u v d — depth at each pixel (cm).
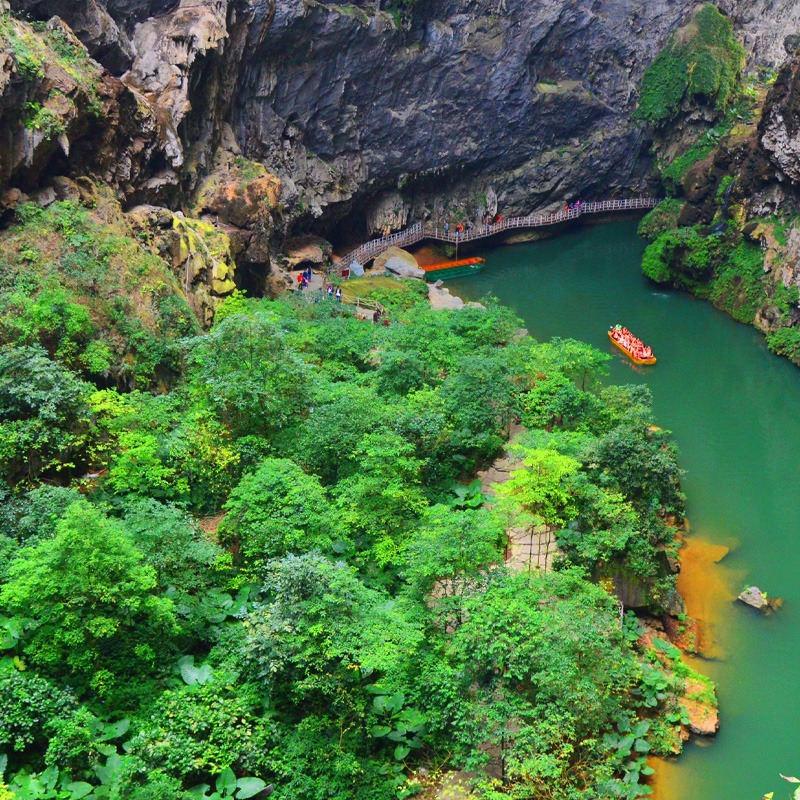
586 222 9619
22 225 4319
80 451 3653
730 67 8900
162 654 2922
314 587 2805
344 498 3431
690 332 6925
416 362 4484
